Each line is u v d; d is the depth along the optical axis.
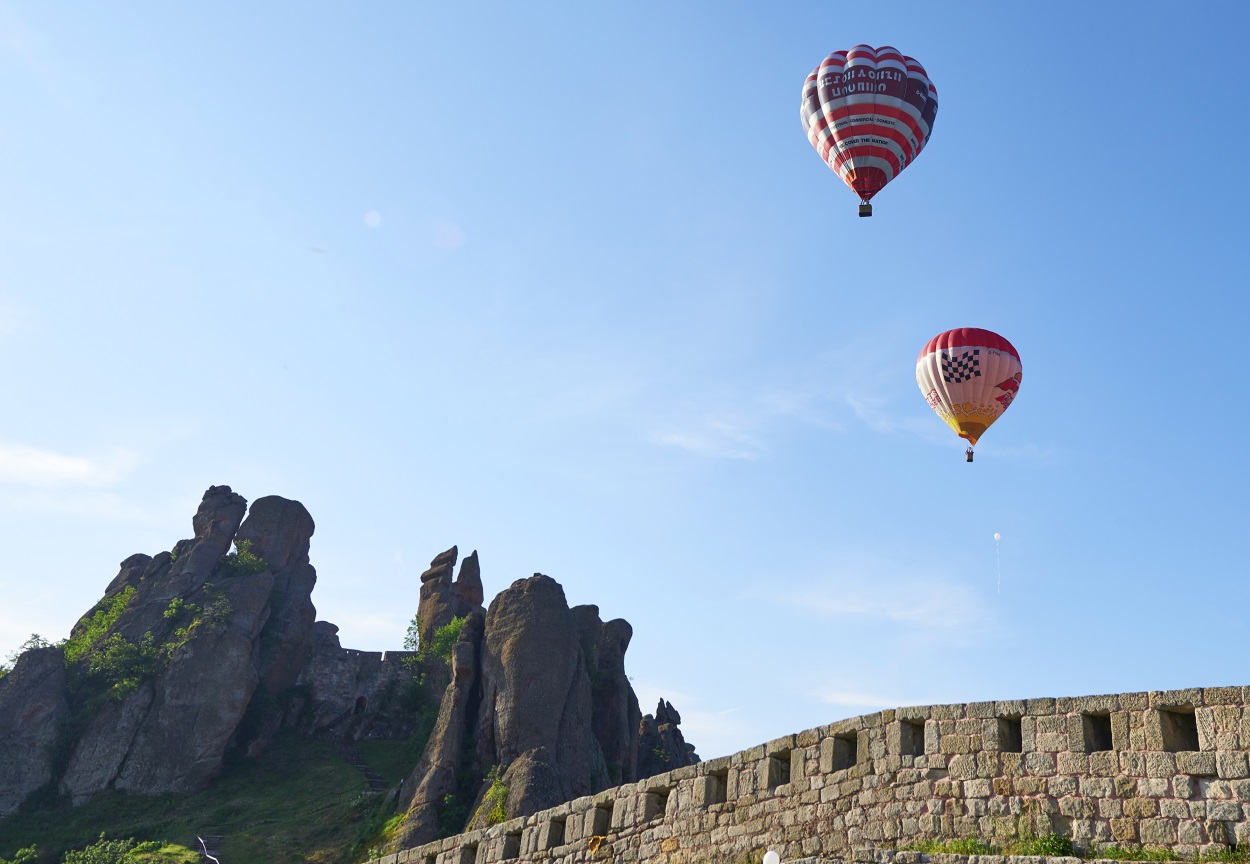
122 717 89.56
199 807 83.12
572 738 76.81
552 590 83.88
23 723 89.38
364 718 100.81
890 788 19.89
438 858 30.09
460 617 104.19
